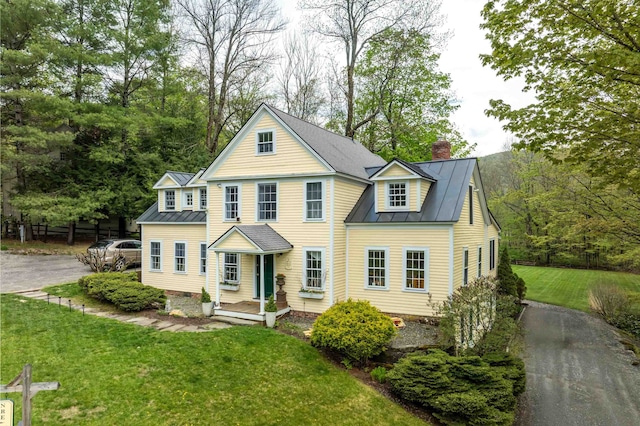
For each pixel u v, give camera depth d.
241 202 17.45
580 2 7.23
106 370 9.25
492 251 22.95
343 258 16.06
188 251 19.22
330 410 9.00
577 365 13.12
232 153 17.64
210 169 18.11
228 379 9.60
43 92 26.86
